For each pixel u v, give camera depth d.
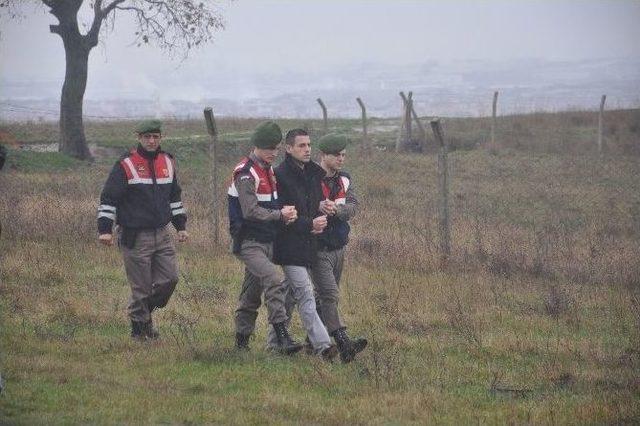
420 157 123.44
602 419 28.06
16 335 35.88
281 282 34.50
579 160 123.12
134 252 36.66
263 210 33.97
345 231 35.59
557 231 72.19
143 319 36.84
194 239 59.59
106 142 132.38
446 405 29.19
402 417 28.00
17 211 62.41
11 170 106.19
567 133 146.62
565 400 30.34
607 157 127.19
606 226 80.12
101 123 159.38
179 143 118.88
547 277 55.19
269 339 35.44
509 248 58.59
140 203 36.62
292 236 34.34
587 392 31.61
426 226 64.31
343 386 31.06
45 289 44.47
